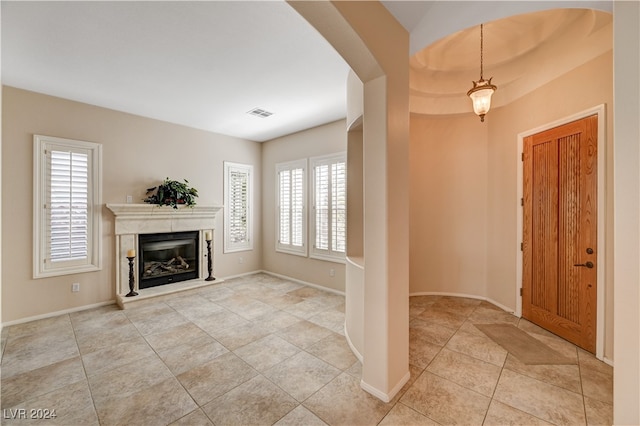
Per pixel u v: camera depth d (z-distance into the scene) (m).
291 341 2.98
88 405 2.01
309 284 5.09
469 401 2.03
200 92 3.58
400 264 2.16
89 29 2.35
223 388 2.20
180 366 2.51
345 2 1.61
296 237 5.33
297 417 1.89
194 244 5.06
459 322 3.43
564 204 2.94
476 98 2.89
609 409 1.94
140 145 4.43
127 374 2.38
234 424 1.84
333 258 4.67
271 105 4.02
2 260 3.32
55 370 2.44
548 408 1.96
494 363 2.52
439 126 4.43
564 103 2.91
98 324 3.40
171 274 4.77
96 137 4.00
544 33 2.92
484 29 3.00
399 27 2.10
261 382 2.28
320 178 4.89
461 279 4.40
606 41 2.50
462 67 3.61
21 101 3.44
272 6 2.12
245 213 5.84
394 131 2.06
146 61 2.85
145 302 4.12
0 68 2.96
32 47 2.59
